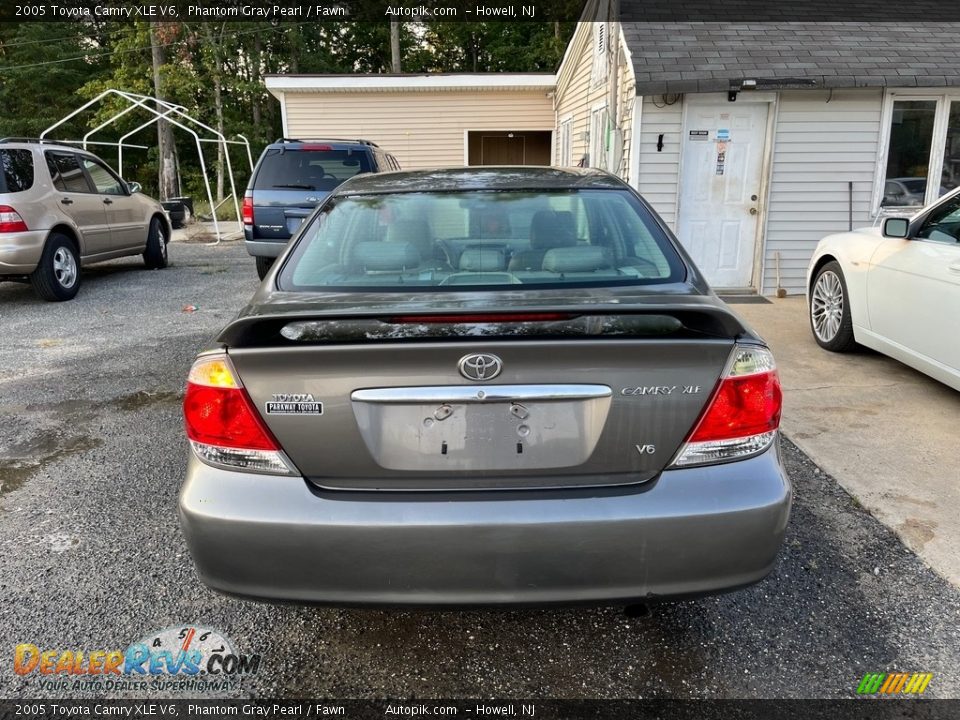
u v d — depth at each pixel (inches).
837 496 128.1
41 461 146.5
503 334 72.0
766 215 312.3
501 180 116.2
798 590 101.3
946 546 111.9
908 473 136.6
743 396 74.7
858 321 200.2
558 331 72.0
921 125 305.6
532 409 73.2
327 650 90.9
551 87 645.9
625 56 317.7
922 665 86.6
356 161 336.2
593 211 105.7
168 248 552.4
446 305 77.3
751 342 76.0
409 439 73.6
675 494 73.5
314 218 108.0
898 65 293.9
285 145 333.1
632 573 73.6
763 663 87.4
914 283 172.4
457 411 73.0
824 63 295.1
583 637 92.7
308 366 72.2
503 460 73.9
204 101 1039.0
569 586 73.8
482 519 72.2
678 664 87.5
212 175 1178.6
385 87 636.1
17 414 173.8
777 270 318.3
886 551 110.7
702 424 74.3
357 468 74.2
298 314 72.7
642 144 306.0
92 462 145.9
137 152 1263.5
